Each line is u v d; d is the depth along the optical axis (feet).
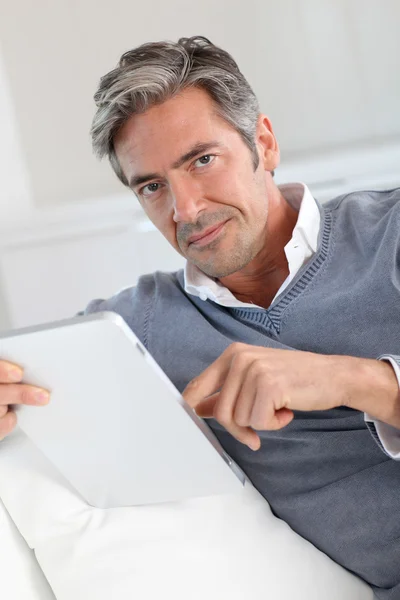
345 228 4.16
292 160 8.35
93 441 3.01
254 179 4.07
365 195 4.39
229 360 3.13
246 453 3.94
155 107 3.87
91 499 3.43
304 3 8.00
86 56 8.47
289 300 3.98
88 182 8.70
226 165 3.93
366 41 7.98
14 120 8.61
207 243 3.97
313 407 3.11
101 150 4.21
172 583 3.32
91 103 8.56
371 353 3.83
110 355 2.59
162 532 3.40
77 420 2.90
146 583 3.33
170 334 4.21
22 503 3.43
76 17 8.38
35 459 3.49
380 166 8.21
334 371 3.13
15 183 8.70
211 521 3.46
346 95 8.13
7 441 3.51
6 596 3.22
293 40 8.10
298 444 3.81
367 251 3.99
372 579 3.63
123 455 3.07
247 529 3.49
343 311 3.90
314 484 3.76
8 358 2.72
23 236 8.82
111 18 8.35
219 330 4.19
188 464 3.11
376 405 3.21
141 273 8.76
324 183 8.33
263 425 3.00
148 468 3.15
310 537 3.74
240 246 4.02
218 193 3.91
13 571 3.32
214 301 4.21
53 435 3.02
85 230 8.74
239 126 3.99
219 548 3.40
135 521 3.42
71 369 2.67
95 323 2.48
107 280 8.84
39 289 8.94
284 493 3.83
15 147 8.65
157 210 4.12
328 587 3.50
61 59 8.48
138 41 8.39
